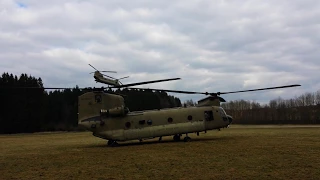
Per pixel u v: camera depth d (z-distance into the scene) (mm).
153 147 18656
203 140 22422
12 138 44500
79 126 21094
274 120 97750
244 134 29547
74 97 93562
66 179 10000
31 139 38594
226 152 14891
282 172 9961
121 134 20922
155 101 88312
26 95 80438
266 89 21516
